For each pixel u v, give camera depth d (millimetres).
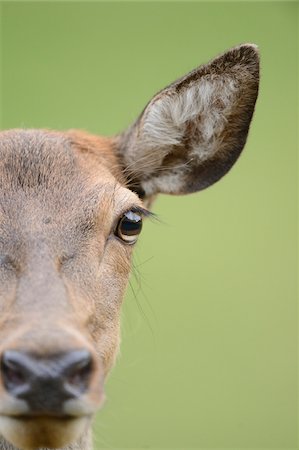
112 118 18172
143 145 9820
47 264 7711
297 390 15828
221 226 17656
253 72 9633
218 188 18031
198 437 15008
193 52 19000
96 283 8047
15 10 19062
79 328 7238
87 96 18594
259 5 19312
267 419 15453
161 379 15547
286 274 17203
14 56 18781
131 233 8641
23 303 7301
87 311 7730
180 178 10133
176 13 19234
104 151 9641
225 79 9680
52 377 6602
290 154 18531
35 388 6613
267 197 18000
